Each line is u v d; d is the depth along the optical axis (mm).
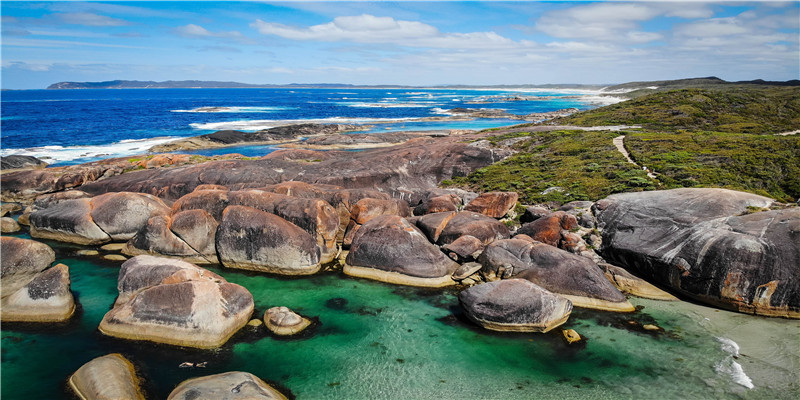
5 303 16656
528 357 15078
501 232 23328
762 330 16391
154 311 15312
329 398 13039
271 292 19453
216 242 21703
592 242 22625
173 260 17891
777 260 17156
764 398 12984
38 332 15750
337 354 15070
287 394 13109
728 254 17891
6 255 18141
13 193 33312
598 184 29438
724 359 14812
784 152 30859
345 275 21266
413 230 21453
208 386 12203
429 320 17391
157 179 32344
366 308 18266
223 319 15508
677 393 13273
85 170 34812
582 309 18031
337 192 25688
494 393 13359
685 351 15289
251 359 14570
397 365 14602
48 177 33875
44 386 13000
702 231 19312
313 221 22453
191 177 32125
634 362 14766
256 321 16750
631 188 27391
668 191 23422
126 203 23984
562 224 23031
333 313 17781
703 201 21328
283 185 26516
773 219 18438
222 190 25172
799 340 15664
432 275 20266
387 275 20672
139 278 16875
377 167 35125
